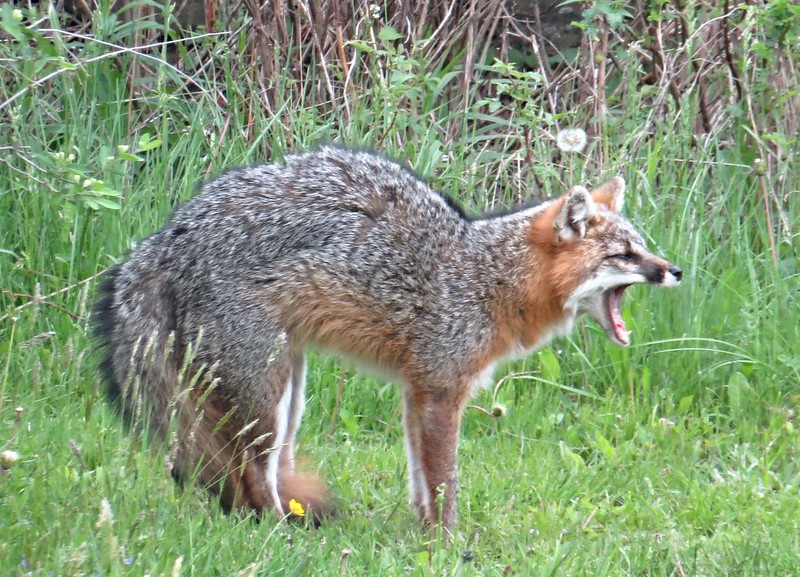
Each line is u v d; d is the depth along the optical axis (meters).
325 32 14.59
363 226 9.15
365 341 9.32
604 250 9.57
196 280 8.74
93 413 9.68
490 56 15.83
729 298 12.59
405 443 9.62
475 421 11.51
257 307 8.77
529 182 13.95
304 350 9.44
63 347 11.16
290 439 9.56
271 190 9.09
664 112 14.91
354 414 11.55
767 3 14.69
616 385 12.11
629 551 8.63
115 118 13.27
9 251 11.40
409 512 9.59
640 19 15.55
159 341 8.76
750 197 14.03
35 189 12.00
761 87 14.10
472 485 9.95
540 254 9.58
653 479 10.30
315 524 9.09
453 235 9.54
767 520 9.35
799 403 11.58
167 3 13.66
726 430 11.48
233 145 13.34
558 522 9.27
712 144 14.42
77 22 15.28
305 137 13.26
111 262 11.94
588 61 15.11
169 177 13.08
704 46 14.82
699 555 8.70
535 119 13.17
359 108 13.54
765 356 12.10
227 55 13.84
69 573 6.34
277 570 7.27
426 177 12.77
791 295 12.65
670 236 12.91
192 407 8.67
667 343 12.19
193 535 7.52
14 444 8.73
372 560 8.08
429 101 14.55
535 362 12.41
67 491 7.78
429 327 9.23
